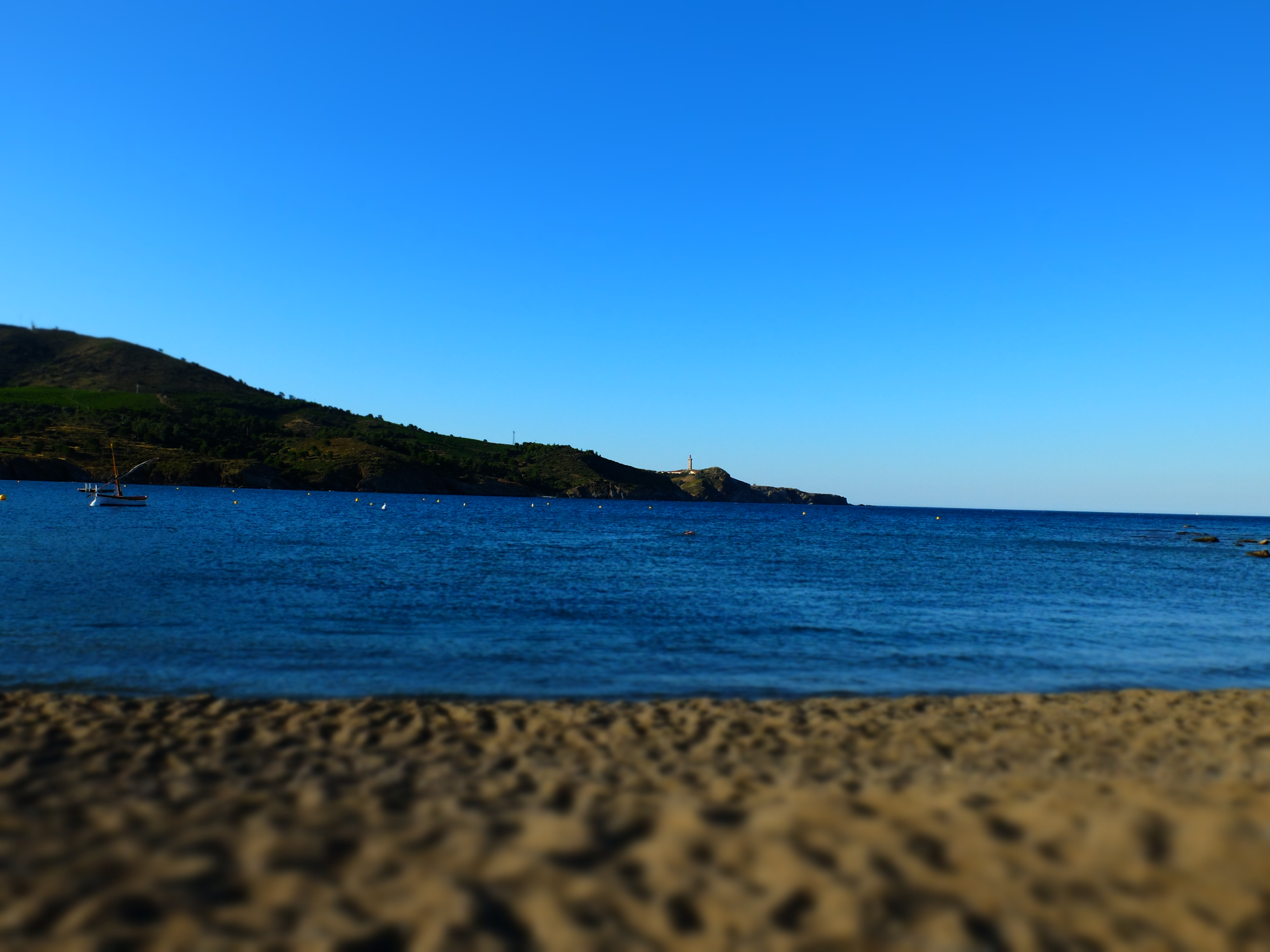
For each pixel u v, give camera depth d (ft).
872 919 17.38
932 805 24.12
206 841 20.83
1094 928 17.17
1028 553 169.99
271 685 41.16
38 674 41.27
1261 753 32.07
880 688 44.93
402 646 52.34
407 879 18.89
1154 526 449.89
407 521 233.55
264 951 15.72
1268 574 131.34
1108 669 51.72
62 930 16.21
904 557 149.89
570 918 17.25
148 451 512.63
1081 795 25.29
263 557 107.55
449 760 29.14
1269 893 18.60
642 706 38.14
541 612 69.51
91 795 23.95
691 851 20.63
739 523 327.67
